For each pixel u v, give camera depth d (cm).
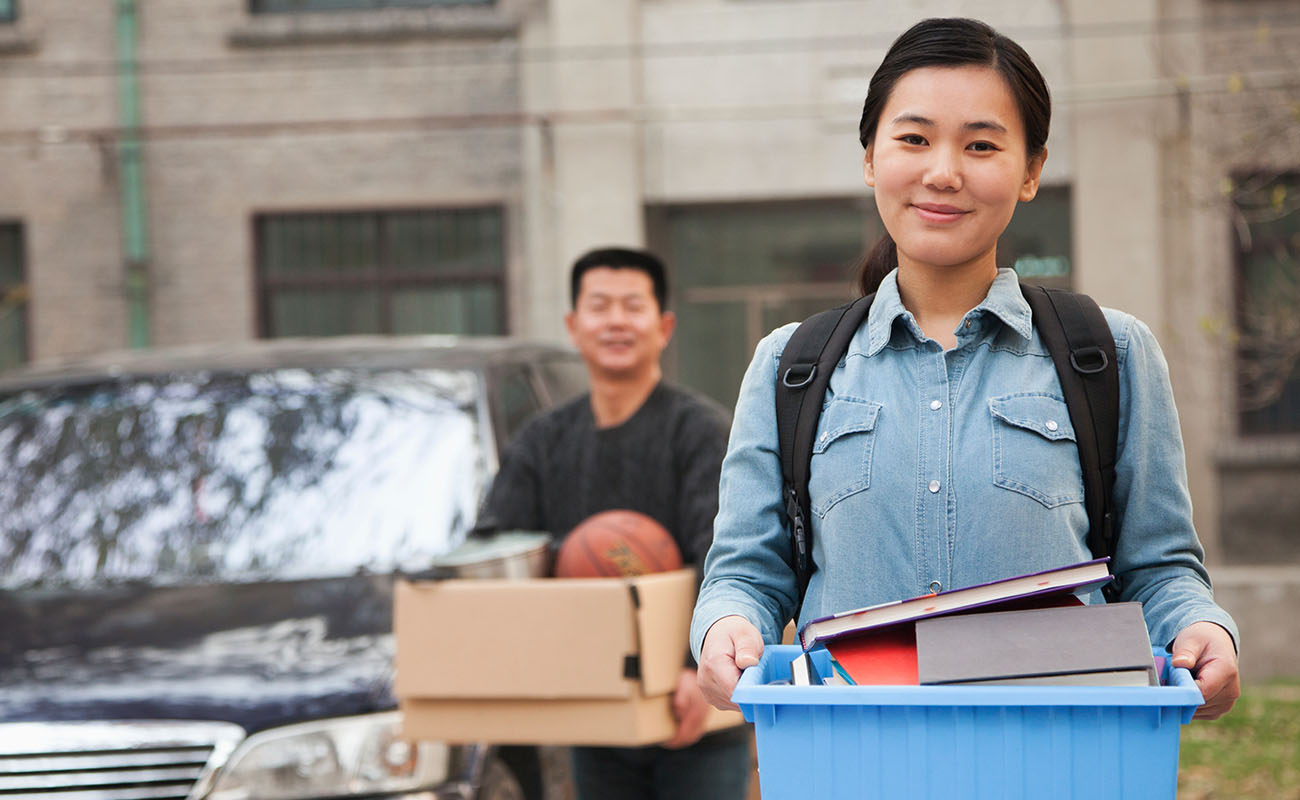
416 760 371
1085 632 170
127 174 1278
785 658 194
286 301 1290
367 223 1281
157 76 1278
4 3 1291
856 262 238
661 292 406
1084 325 206
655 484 387
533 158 1247
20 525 460
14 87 1284
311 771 364
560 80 1232
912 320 207
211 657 389
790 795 171
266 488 459
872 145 210
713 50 1224
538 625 343
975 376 204
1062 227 1182
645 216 1250
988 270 210
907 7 1202
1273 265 1141
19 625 411
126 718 367
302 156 1272
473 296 1270
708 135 1227
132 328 1280
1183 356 1149
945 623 175
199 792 361
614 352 394
